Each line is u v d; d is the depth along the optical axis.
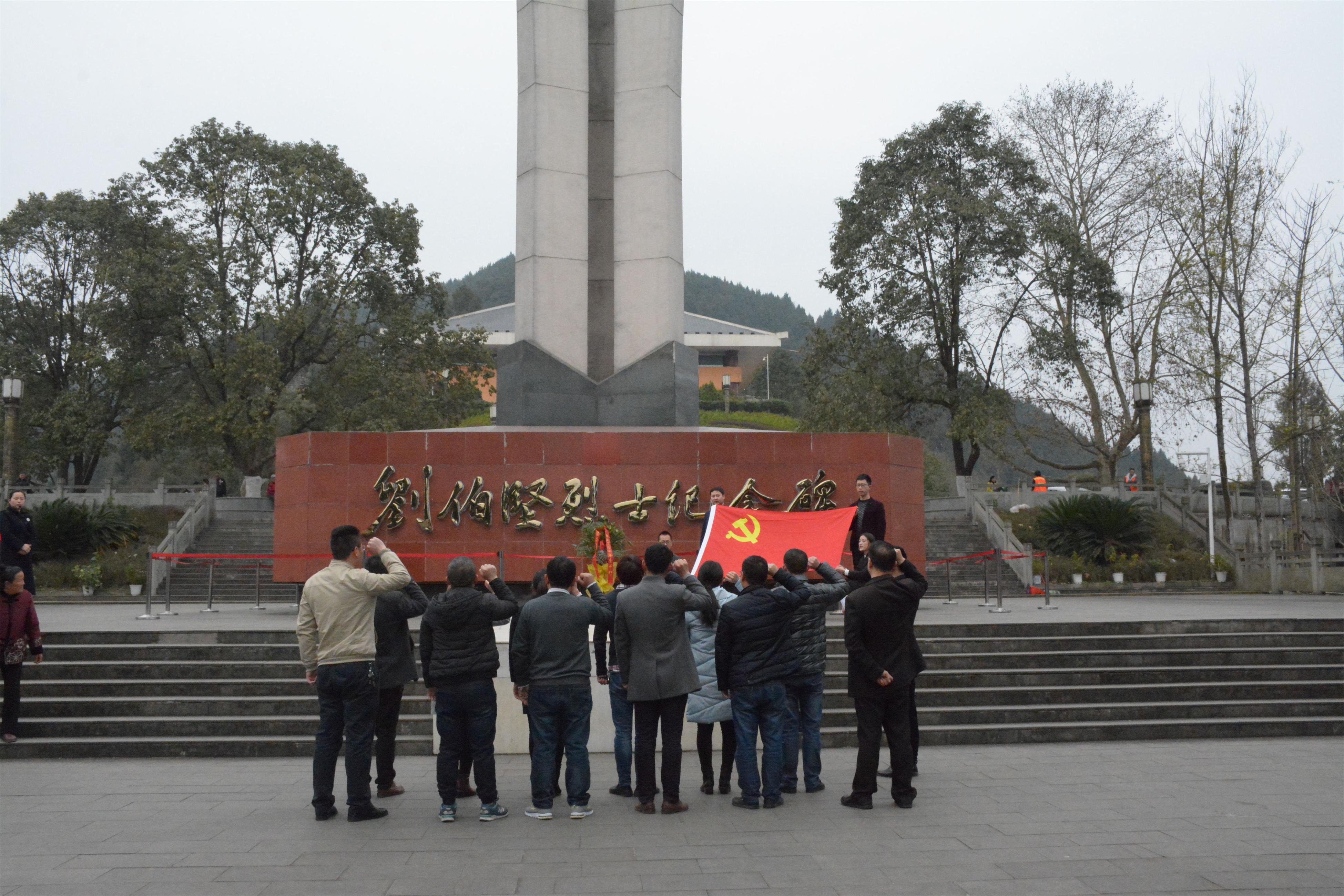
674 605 7.44
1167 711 10.61
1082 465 40.28
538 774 7.23
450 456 16.84
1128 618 14.24
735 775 8.90
